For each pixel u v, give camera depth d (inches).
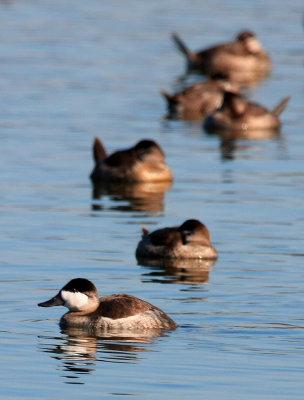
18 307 573.9
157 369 477.1
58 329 538.0
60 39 1923.0
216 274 655.8
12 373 470.9
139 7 2365.9
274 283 628.7
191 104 1422.2
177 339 521.3
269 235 756.6
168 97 1397.6
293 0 2564.0
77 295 542.6
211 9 2368.4
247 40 1795.0
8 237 741.9
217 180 971.3
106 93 1464.1
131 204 877.2
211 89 1455.5
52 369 476.4
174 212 841.5
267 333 529.7
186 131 1263.5
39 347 507.8
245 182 959.0
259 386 458.3
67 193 914.1
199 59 1775.3
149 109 1375.5
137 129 1234.0
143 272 663.1
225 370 477.4
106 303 545.0
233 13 2313.0
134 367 479.8
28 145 1108.5
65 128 1209.4
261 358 493.7
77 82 1537.9
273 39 2023.9
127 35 1995.6
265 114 1310.3
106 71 1647.4
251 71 1769.2
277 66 1801.2
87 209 851.4
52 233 758.5
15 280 626.2
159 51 1865.2
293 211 834.8
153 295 601.0
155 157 982.4
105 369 477.4
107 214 833.5
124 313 538.0
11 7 2313.0
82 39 1929.1
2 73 1585.9
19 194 895.7
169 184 964.0
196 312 564.1
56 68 1646.2
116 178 973.8
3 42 1868.8
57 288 610.5
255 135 1256.2
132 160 977.5
